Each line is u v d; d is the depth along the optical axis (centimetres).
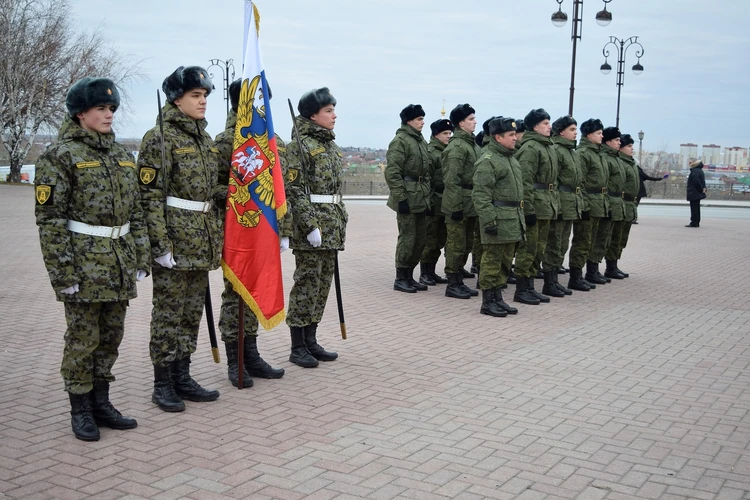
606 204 1083
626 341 761
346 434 493
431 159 1081
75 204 466
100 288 466
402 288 1042
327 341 749
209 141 562
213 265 555
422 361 677
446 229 1099
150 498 395
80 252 464
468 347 730
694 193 2131
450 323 839
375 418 525
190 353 567
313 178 659
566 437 492
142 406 548
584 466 445
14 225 1811
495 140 881
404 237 1033
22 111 3528
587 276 1139
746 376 638
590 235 1076
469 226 1168
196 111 542
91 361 482
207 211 554
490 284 880
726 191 4100
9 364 644
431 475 429
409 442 480
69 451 459
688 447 478
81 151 468
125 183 485
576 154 1030
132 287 484
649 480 427
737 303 974
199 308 568
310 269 654
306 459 450
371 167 4616
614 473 436
